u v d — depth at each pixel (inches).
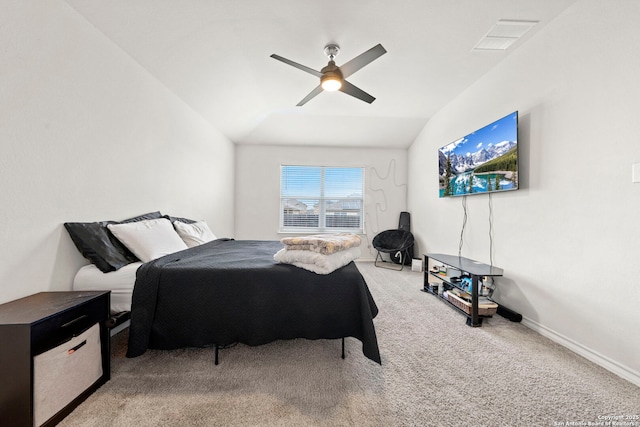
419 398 50.3
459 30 82.6
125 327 76.0
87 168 69.0
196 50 90.0
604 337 62.5
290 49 92.0
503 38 85.7
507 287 93.5
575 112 70.0
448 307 99.3
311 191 199.3
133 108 86.0
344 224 200.5
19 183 53.1
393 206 199.0
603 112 63.1
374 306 70.9
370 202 198.1
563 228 73.2
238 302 59.7
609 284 61.7
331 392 51.6
